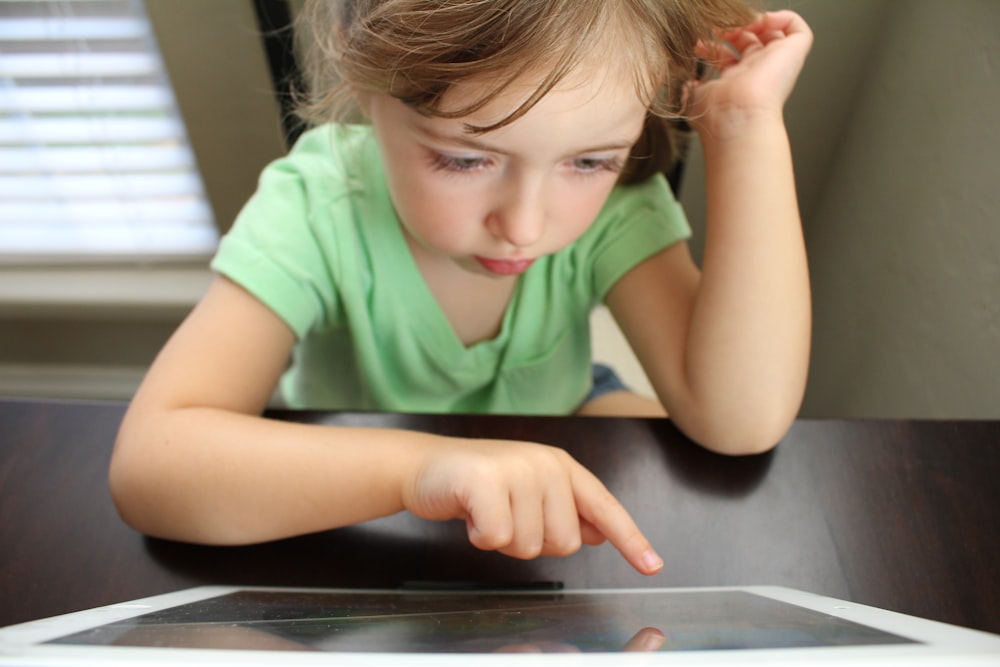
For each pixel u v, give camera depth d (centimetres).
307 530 50
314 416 56
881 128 90
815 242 107
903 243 83
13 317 146
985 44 70
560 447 54
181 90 117
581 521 49
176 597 39
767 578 47
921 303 79
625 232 75
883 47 90
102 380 153
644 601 40
